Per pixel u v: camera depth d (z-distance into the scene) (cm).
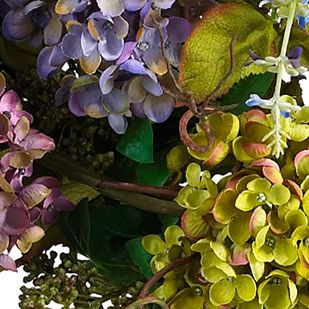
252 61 71
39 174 78
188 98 67
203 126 68
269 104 67
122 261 78
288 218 66
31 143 70
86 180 76
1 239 69
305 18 70
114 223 79
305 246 66
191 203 68
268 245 67
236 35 69
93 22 68
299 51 73
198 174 70
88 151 78
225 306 69
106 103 72
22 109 75
